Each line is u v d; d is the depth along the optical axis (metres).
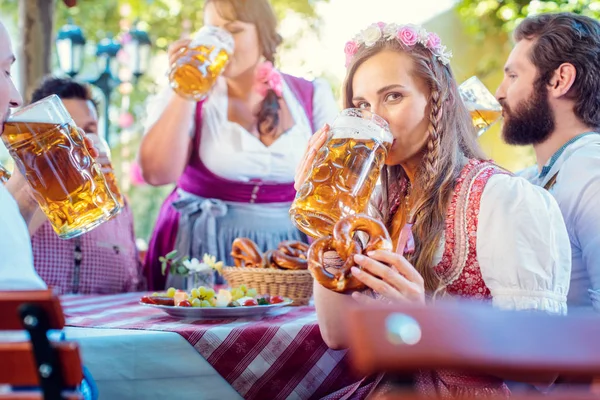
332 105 2.91
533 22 2.04
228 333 1.49
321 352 1.55
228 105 2.71
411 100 1.53
